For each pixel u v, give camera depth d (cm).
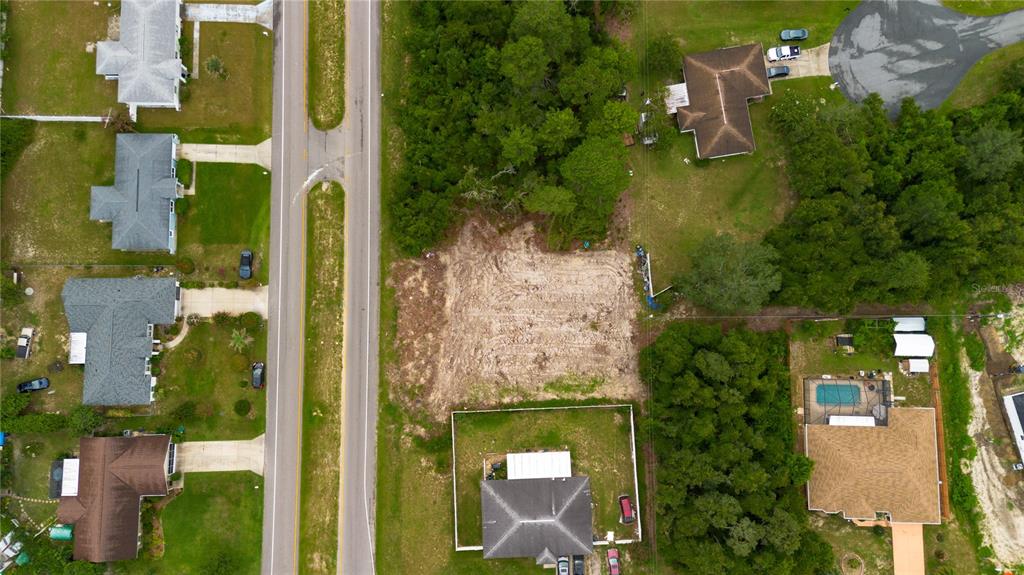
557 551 5203
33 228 5534
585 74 5234
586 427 5572
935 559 5462
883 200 5556
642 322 5672
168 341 5503
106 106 5619
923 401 5634
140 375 5322
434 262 5684
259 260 5622
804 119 5497
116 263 5538
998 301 5675
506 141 5169
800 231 5425
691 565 4969
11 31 5606
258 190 5672
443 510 5481
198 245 5594
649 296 5647
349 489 5494
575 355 5656
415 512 5484
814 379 5659
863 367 5672
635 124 5378
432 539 5459
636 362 5644
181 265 5456
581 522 5247
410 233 5366
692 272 5303
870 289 5288
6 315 5475
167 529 5378
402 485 5509
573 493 5269
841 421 5559
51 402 5434
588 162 5019
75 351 5372
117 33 5666
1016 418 5509
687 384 5044
